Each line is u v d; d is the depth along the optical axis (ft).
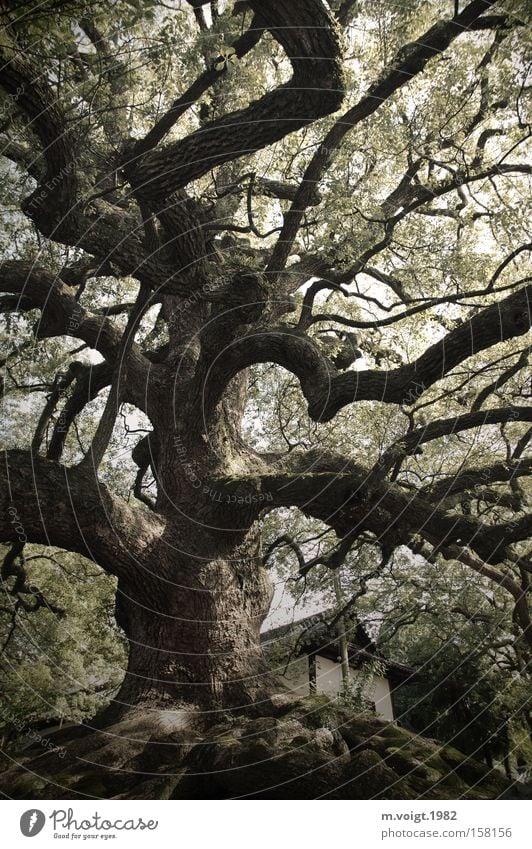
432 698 63.05
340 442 54.39
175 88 29.07
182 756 29.40
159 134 27.71
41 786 26.35
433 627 60.54
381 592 55.16
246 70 32.65
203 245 31.78
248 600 37.73
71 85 27.73
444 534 33.55
